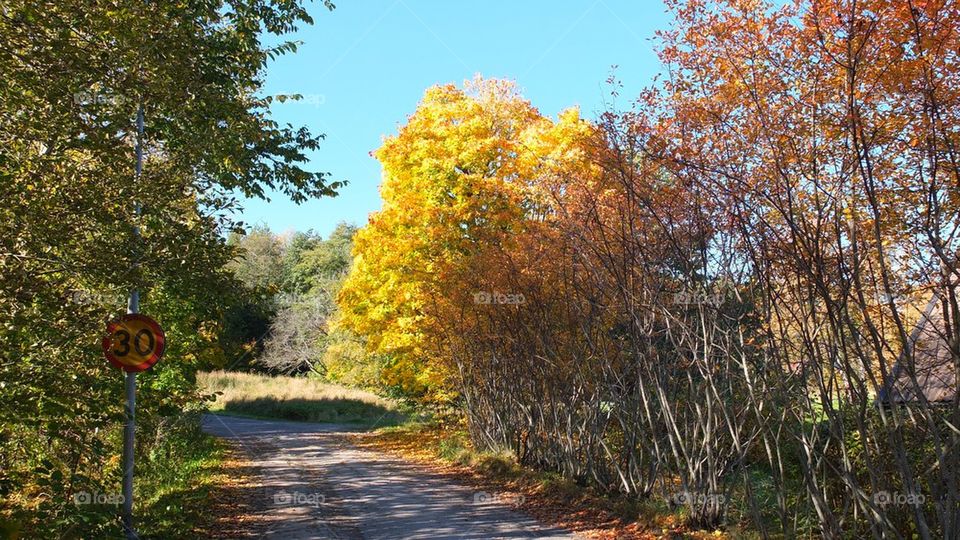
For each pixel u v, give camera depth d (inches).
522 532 432.1
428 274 839.7
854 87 320.2
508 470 680.4
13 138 318.0
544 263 627.2
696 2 369.4
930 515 367.9
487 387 794.8
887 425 302.8
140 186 361.1
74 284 358.0
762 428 383.2
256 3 501.0
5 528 267.1
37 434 359.6
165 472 666.8
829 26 327.0
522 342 684.7
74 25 334.3
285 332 2368.4
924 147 307.1
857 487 322.7
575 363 589.6
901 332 292.0
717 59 372.5
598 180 531.8
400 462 844.6
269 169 512.4
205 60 453.1
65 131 323.0
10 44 304.5
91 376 346.6
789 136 334.6
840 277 311.3
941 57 301.1
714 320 414.6
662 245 473.4
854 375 312.8
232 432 1315.2
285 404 1786.4
